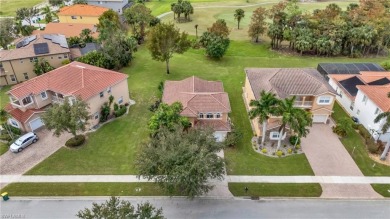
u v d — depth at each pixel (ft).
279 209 102.94
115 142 133.49
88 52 197.26
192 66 206.69
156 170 96.02
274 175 116.47
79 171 117.91
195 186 92.07
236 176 115.96
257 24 241.76
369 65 186.09
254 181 113.60
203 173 90.22
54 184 111.86
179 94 140.56
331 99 138.92
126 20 258.16
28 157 124.77
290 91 137.90
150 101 164.35
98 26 236.84
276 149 129.70
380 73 168.25
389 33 218.79
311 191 109.40
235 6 364.58
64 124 120.16
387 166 121.08
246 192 108.88
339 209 103.04
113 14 247.09
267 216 100.37
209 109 131.75
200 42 226.38
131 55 208.74
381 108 126.31
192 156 93.45
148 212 83.46
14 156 125.29
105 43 196.65
